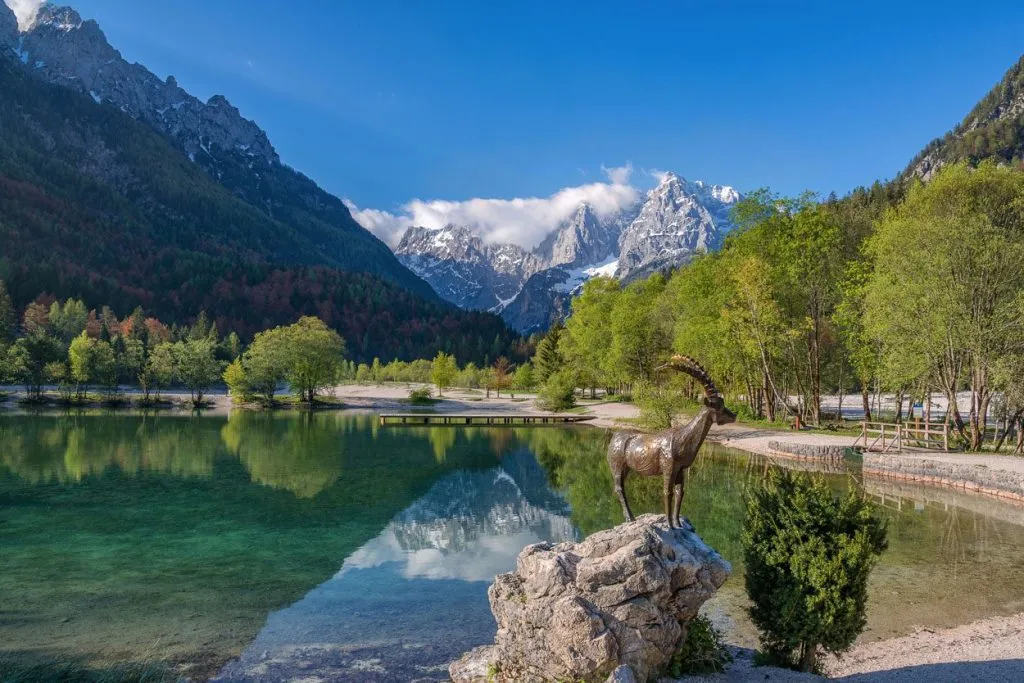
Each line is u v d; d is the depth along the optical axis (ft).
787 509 30.12
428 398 313.94
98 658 35.78
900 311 109.19
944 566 52.16
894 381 114.52
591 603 26.96
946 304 102.01
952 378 106.52
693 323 166.91
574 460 123.65
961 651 33.94
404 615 43.19
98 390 317.63
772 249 148.87
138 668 34.47
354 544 62.75
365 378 474.90
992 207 122.83
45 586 48.98
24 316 455.22
